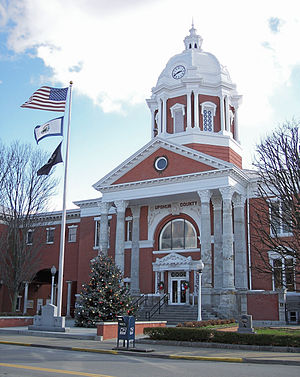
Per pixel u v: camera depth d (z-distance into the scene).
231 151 42.84
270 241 23.19
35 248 38.62
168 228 39.94
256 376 11.12
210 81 45.53
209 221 34.09
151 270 39.09
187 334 18.77
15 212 37.06
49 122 26.72
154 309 34.59
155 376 10.97
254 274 34.12
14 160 37.97
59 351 16.95
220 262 35.84
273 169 24.11
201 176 34.94
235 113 46.69
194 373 11.58
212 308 31.86
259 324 30.38
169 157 36.88
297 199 21.89
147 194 37.31
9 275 36.41
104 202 39.09
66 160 26.19
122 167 38.59
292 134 23.72
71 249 46.44
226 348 17.45
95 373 11.21
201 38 50.56
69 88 27.22
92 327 26.89
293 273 23.53
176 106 44.75
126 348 16.92
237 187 35.22
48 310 24.47
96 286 28.23
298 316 31.36
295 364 13.66
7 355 15.11
